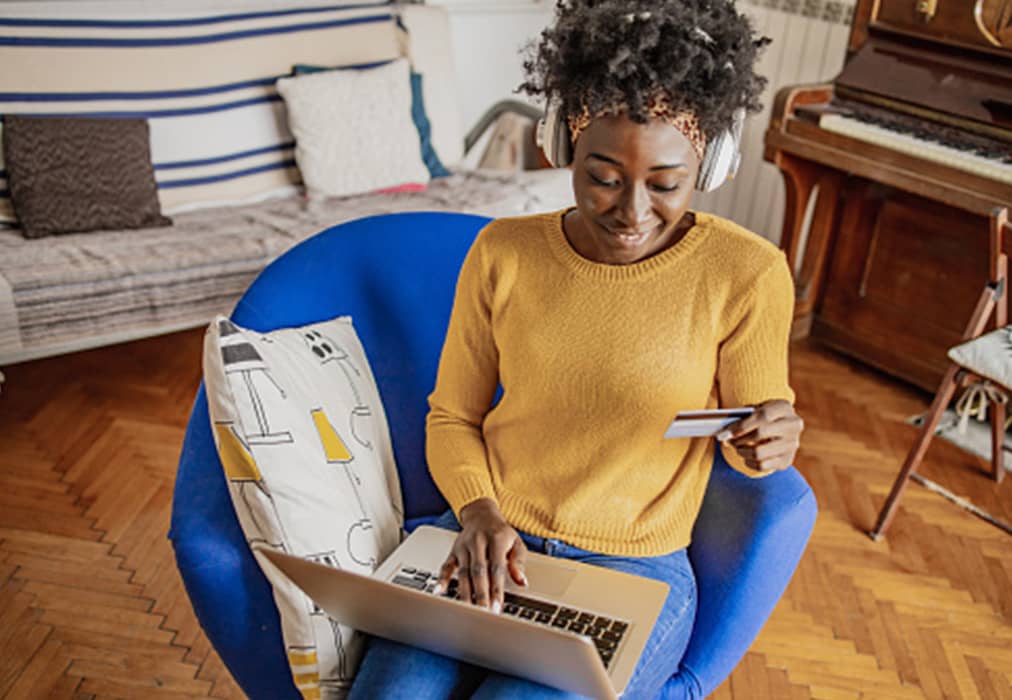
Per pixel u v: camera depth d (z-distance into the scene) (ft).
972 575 6.90
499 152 11.47
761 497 4.13
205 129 8.95
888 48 8.82
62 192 8.06
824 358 9.95
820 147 8.70
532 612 3.74
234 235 8.25
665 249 3.90
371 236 4.94
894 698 5.80
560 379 3.97
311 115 9.09
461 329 4.30
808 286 9.95
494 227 4.20
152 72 8.71
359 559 4.06
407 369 4.90
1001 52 7.92
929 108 8.33
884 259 9.26
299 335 4.51
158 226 8.45
